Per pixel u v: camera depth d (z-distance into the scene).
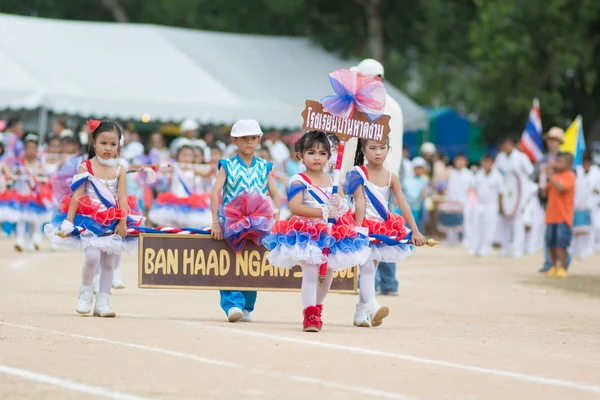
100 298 19.75
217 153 37.62
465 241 51.84
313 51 65.81
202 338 16.83
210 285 19.33
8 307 20.97
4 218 38.34
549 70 62.28
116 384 12.95
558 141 35.09
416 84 82.62
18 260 34.56
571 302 26.53
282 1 69.06
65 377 13.34
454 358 15.61
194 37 61.44
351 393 12.66
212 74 57.75
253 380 13.31
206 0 74.75
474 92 62.75
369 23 70.12
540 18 60.25
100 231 19.20
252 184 19.52
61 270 30.75
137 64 56.44
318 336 17.52
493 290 29.09
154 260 19.30
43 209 39.22
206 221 33.59
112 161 19.45
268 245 18.06
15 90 51.09
